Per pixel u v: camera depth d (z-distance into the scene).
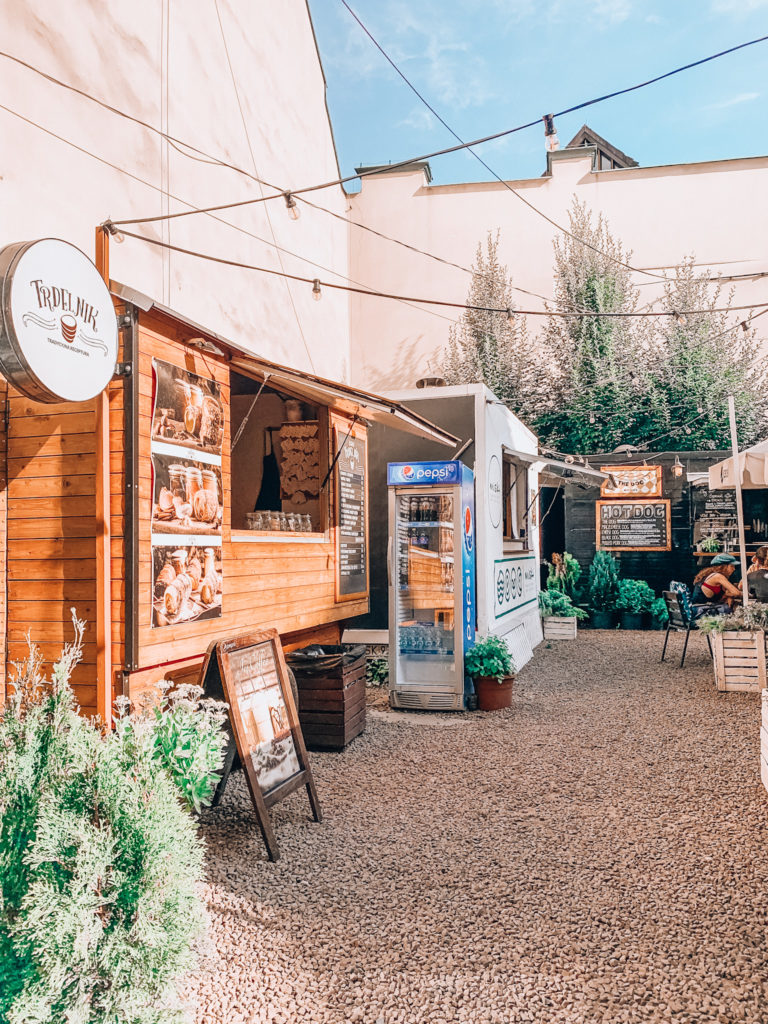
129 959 2.00
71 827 1.99
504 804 4.55
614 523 14.31
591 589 13.88
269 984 2.67
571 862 3.69
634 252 18.86
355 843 3.97
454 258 19.25
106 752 2.21
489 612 8.56
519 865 3.66
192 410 4.64
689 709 7.04
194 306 8.26
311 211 11.86
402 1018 2.48
